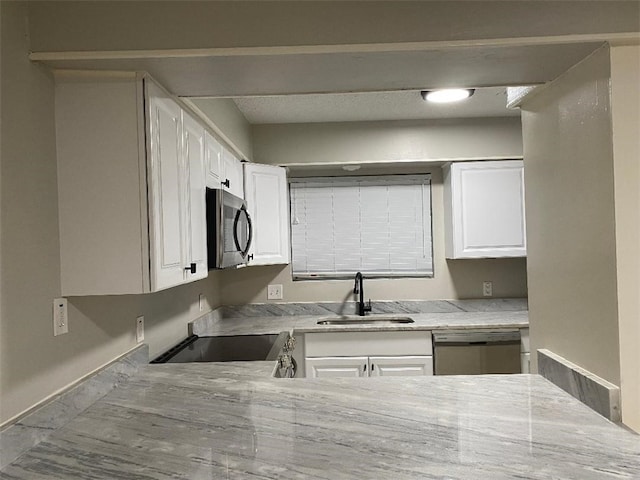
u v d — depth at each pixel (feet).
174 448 3.84
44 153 4.59
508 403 4.73
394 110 10.69
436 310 12.56
